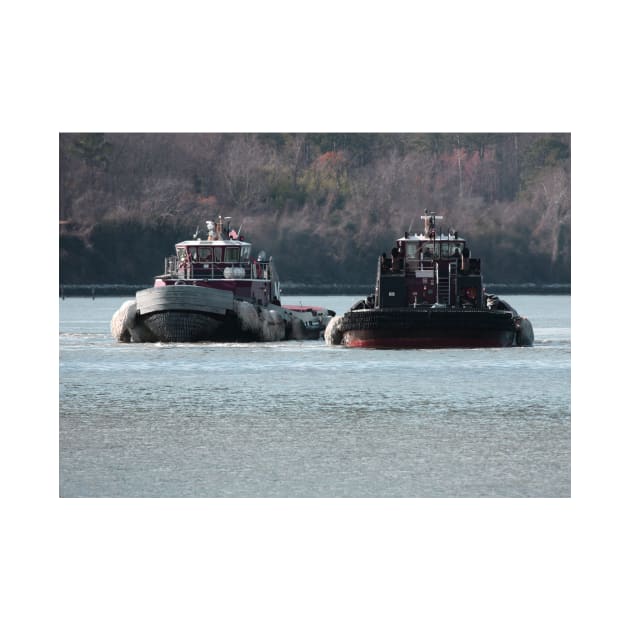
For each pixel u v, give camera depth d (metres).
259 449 183.75
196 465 172.62
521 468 171.12
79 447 185.38
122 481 163.38
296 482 162.88
